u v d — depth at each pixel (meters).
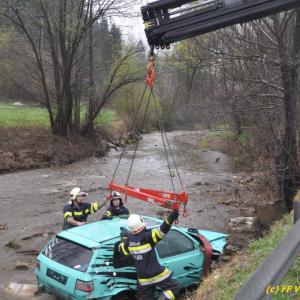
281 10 7.18
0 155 27.00
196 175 25.55
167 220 6.68
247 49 17.47
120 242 7.19
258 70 17.59
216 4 7.35
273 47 17.17
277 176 17.86
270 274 2.82
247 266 7.50
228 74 18.52
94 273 7.14
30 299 8.63
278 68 18.52
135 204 17.84
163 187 21.98
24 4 30.12
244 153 25.56
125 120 49.59
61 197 19.31
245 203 18.39
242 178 23.66
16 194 19.73
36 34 33.41
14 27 32.28
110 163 30.16
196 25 7.45
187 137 50.06
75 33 32.09
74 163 29.80
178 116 55.38
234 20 7.30
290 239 3.29
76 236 7.82
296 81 16.75
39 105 38.97
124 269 7.41
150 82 7.87
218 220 15.87
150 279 6.77
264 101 18.61
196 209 17.42
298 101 17.58
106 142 37.56
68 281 7.24
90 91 36.19
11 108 48.53
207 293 7.35
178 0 7.41
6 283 9.62
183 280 8.55
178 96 57.84
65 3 31.12
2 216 15.98
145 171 26.91
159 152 37.22
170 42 7.69
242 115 18.73
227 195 19.91
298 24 15.87
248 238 13.59
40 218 15.81
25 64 34.28
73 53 33.09
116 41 34.75
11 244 12.33
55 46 33.59
